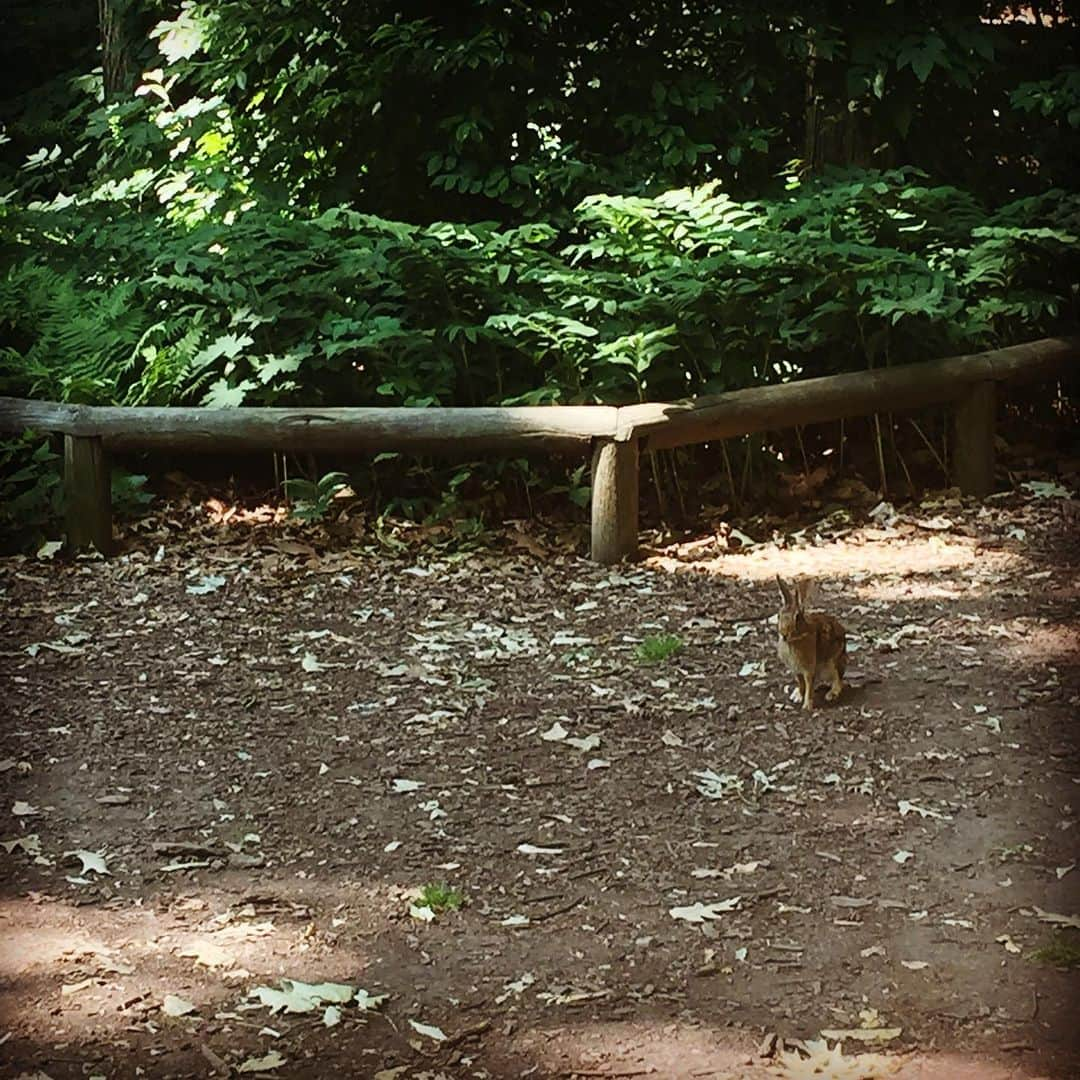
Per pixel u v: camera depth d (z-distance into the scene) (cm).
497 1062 367
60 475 818
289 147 1055
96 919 438
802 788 521
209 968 410
